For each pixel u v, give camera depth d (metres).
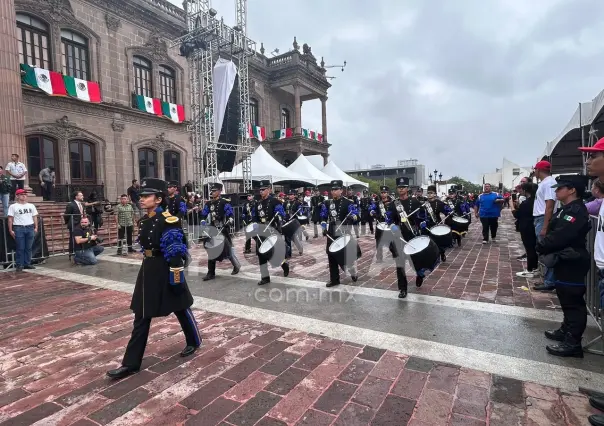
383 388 3.07
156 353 3.85
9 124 13.34
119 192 19.38
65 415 2.79
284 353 3.77
